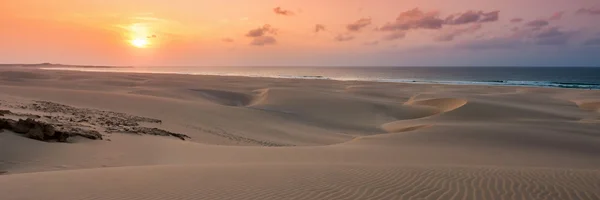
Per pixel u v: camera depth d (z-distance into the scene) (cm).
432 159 1430
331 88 6344
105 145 1322
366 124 3306
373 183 794
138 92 4491
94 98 2809
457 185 795
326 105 3891
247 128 2498
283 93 4491
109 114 2231
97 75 8381
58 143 1248
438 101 4288
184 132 2039
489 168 1008
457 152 1642
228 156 1312
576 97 5125
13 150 1099
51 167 1038
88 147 1261
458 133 2153
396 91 5869
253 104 4209
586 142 1991
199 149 1424
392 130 2883
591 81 10475
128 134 1581
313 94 4462
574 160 1566
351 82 7775
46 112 1961
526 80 11100
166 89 4888
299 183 779
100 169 922
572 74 16075
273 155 1365
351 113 3653
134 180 789
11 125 1238
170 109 2697
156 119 2283
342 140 2486
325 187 750
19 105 2084
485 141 1988
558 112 3662
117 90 4912
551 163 1463
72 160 1112
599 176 915
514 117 3234
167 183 767
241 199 663
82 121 1767
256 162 1197
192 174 859
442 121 3069
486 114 3275
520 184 815
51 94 2817
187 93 4672
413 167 995
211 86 6122
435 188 767
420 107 3978
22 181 765
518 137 2070
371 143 1916
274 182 785
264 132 2445
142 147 1355
